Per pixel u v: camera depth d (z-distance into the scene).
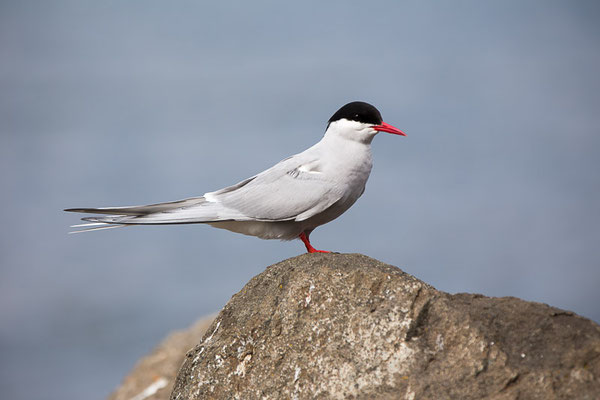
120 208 5.39
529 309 4.05
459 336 3.99
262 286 4.57
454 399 3.84
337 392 4.05
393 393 3.95
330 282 4.34
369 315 4.18
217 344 4.45
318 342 4.21
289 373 4.21
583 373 3.78
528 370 3.82
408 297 4.17
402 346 4.05
